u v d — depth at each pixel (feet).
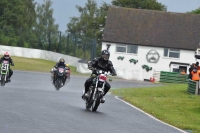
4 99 177.06
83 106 185.16
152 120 168.14
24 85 298.76
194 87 323.16
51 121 134.41
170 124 165.99
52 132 116.57
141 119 166.50
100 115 161.99
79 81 402.11
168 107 225.56
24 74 429.38
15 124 123.13
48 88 295.48
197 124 172.76
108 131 128.36
